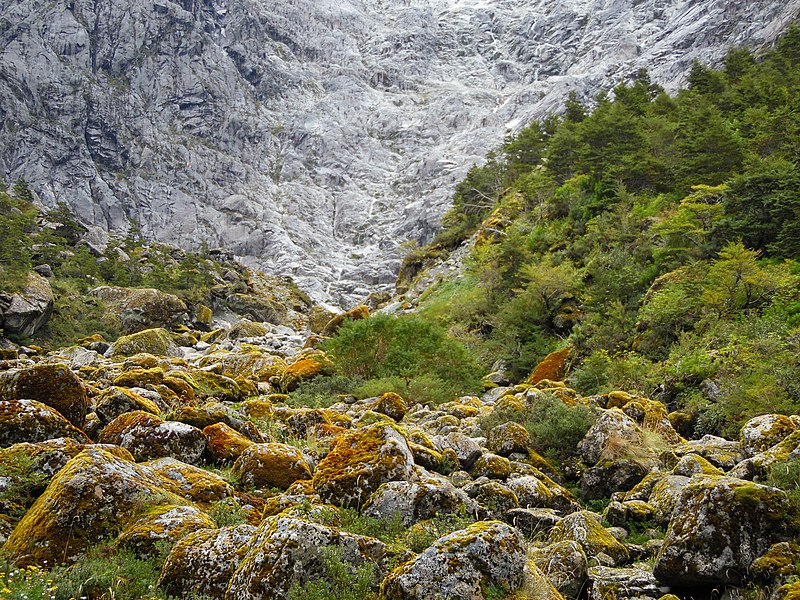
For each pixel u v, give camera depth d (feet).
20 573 20.72
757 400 48.91
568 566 23.97
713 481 24.00
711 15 539.29
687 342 67.21
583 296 98.07
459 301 130.41
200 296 227.40
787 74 173.06
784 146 112.16
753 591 21.40
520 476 35.68
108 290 188.44
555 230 130.31
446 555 19.97
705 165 117.91
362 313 119.44
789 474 27.04
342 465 30.17
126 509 24.32
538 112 602.85
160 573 21.76
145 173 627.87
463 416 54.90
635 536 29.37
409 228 590.14
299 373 75.15
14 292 150.51
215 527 24.40
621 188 119.14
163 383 51.21
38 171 572.92
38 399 34.78
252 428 38.91
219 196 637.71
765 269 73.92
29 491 26.58
